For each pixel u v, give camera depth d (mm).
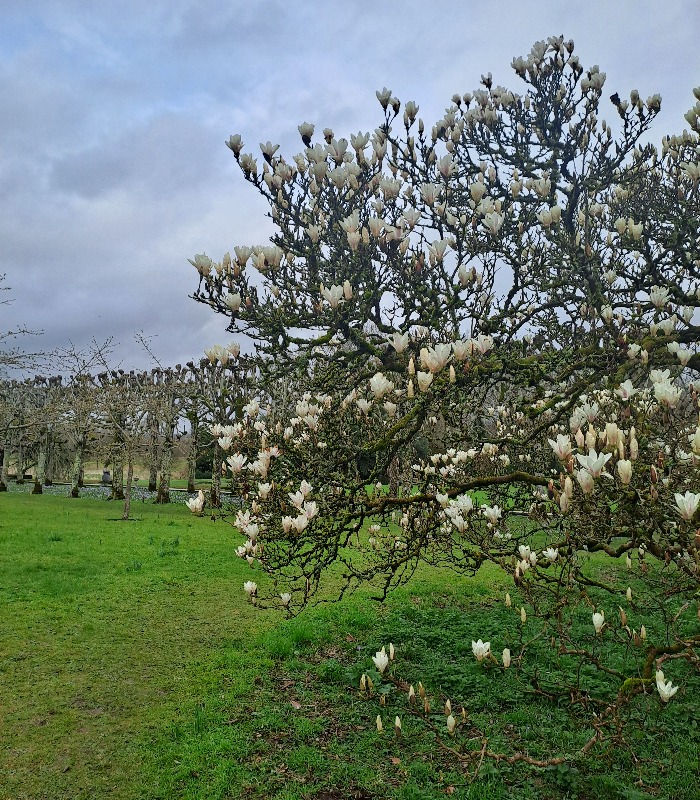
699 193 7633
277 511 5199
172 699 7367
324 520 5293
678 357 5406
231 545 17078
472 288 5895
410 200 7379
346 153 6660
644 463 4293
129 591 12023
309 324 5754
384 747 6086
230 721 6730
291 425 6145
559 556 4566
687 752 5625
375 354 6062
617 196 9047
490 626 9180
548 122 8719
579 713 6098
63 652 8836
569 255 7355
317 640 9109
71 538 17422
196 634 9641
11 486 40750
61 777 5797
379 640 8883
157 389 28859
